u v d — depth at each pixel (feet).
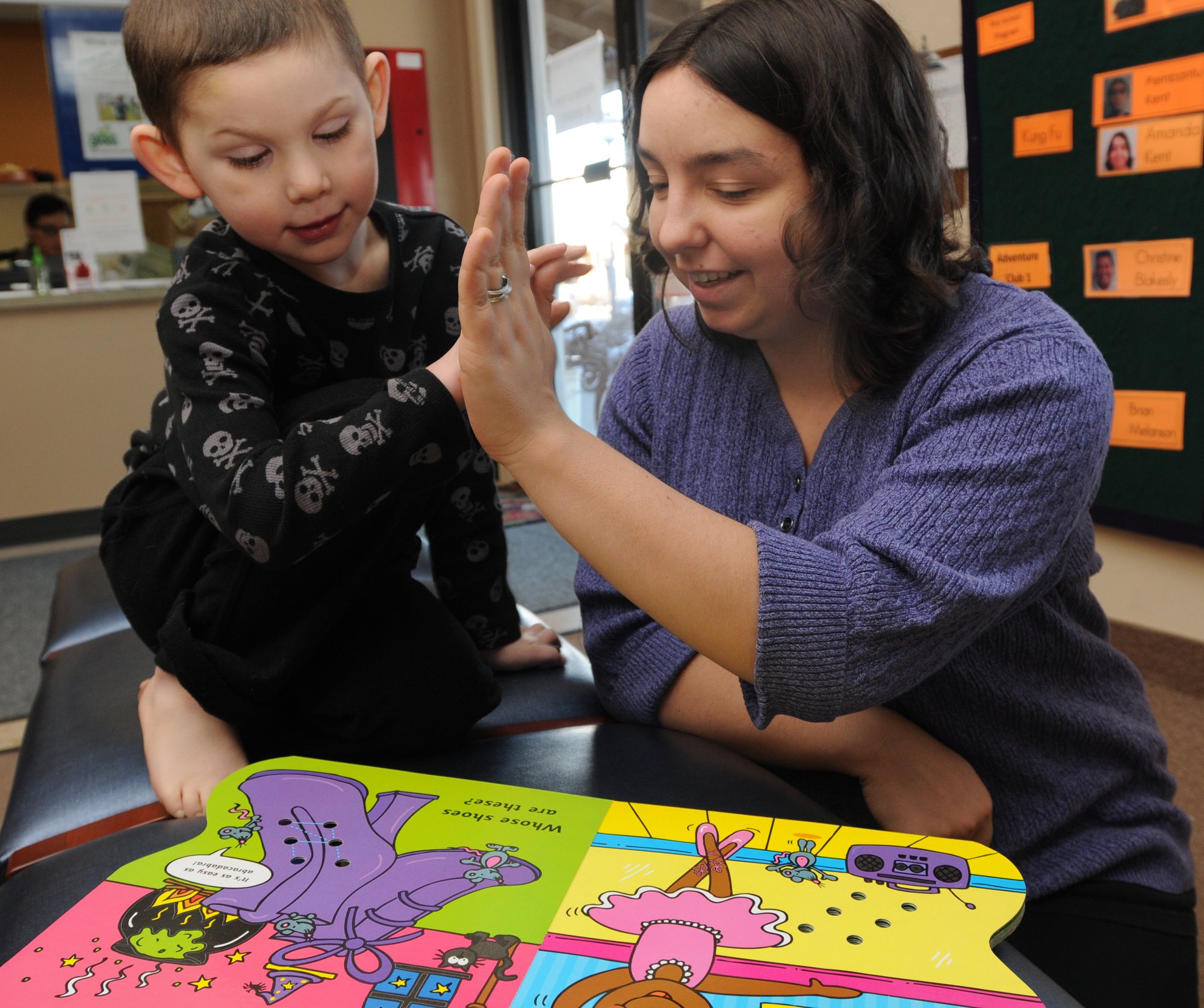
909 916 1.57
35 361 12.21
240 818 1.91
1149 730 2.76
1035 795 2.62
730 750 2.73
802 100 2.07
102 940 1.52
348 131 2.54
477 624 3.59
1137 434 6.42
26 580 10.72
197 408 2.50
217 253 2.76
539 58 12.52
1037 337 2.23
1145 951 2.58
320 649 2.76
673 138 2.16
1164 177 5.94
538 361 2.10
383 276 3.03
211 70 2.35
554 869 1.72
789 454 2.70
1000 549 2.03
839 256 2.17
